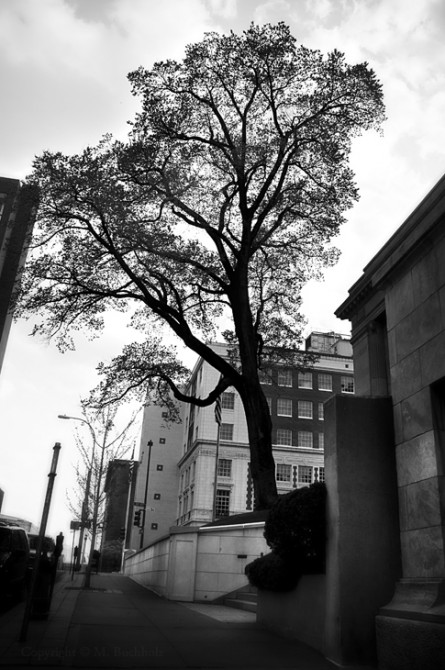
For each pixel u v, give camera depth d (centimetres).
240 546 1812
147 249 2156
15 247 3578
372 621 779
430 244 845
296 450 5938
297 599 962
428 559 747
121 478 7669
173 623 1121
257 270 2689
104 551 7156
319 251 2580
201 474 5988
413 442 823
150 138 2216
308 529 870
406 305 900
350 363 6412
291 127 2273
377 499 843
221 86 2298
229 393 6316
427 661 648
